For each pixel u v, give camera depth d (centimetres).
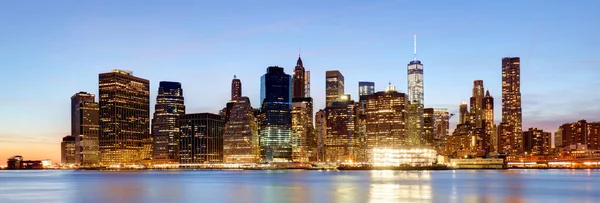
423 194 19662
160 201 18038
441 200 17462
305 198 18412
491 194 19750
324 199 17912
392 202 16712
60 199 19038
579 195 19550
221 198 18888
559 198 18462
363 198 18162
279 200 17938
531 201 17438
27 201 18400
